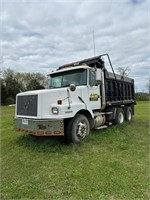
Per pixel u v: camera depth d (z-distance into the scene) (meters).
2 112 18.55
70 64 7.24
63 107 4.97
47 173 3.58
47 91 5.04
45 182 3.21
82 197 2.73
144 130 7.55
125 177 3.33
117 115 8.60
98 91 6.90
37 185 3.12
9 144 5.60
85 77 6.23
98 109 7.02
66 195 2.80
